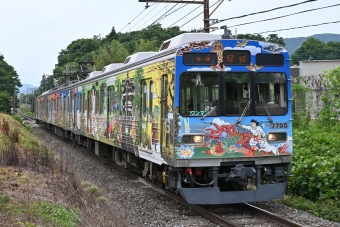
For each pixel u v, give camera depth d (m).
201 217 7.91
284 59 8.24
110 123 13.39
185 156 7.73
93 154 18.00
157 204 8.95
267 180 8.42
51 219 6.16
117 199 9.58
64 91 23.38
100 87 14.88
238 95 8.00
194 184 8.31
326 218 7.80
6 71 62.75
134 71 10.69
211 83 7.88
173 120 7.79
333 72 15.54
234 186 8.86
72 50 61.88
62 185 8.61
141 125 10.13
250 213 8.12
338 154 10.33
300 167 9.50
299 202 8.80
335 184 8.74
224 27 8.89
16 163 10.90
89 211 7.05
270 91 8.16
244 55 8.03
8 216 6.02
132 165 12.52
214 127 7.86
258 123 8.07
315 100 18.53
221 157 7.88
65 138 25.66
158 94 8.78
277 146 8.19
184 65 7.77
